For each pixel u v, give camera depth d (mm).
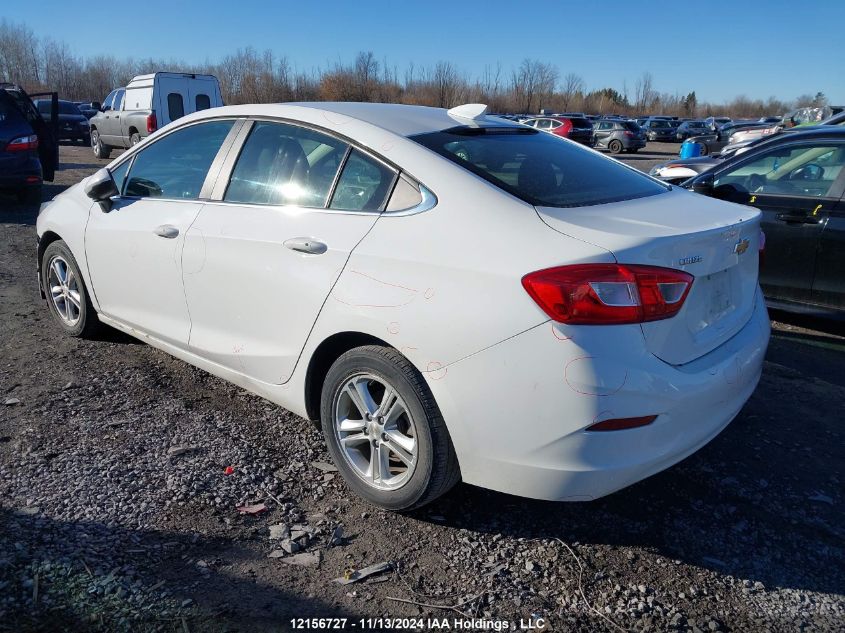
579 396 2295
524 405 2373
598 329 2297
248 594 2336
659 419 2404
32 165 9281
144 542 2561
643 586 2480
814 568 2607
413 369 2617
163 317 3760
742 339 2896
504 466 2477
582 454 2352
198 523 2705
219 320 3391
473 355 2436
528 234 2467
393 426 2758
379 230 2764
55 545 2492
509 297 2375
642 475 2465
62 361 4219
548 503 2965
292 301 2984
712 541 2748
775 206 5285
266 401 3816
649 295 2344
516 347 2361
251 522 2748
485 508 2918
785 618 2350
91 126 19422
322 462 3230
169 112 17188
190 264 3455
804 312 5234
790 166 5340
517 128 3453
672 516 2902
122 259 3900
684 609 2377
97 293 4223
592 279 2287
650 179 3404
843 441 3604
